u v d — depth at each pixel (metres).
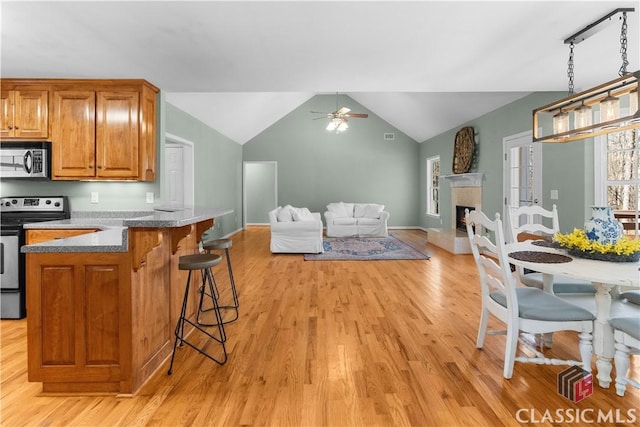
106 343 2.10
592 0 2.35
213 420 1.85
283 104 9.65
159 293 2.46
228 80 3.95
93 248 2.07
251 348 2.71
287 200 10.95
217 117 7.36
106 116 3.77
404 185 11.04
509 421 1.83
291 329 3.07
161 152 4.15
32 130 3.73
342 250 7.03
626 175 4.09
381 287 4.40
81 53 3.15
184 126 6.26
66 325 2.10
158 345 2.44
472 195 7.42
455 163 8.21
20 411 1.93
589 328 2.16
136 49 3.09
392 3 2.38
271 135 10.85
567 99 2.52
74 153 3.76
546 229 3.31
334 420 1.85
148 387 2.17
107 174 3.77
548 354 2.60
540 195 5.25
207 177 7.48
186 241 3.10
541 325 2.19
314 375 2.30
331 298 3.96
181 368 2.40
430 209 10.41
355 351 2.64
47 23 2.61
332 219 9.09
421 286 4.45
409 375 2.30
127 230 2.07
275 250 6.62
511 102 6.00
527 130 5.55
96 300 2.09
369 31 2.79
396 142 10.99
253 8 2.43
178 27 2.70
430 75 3.84
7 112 3.73
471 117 7.43
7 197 3.87
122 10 2.44
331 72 3.74
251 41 2.96
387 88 4.33
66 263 2.08
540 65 3.55
